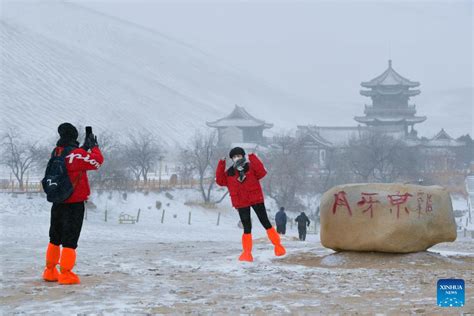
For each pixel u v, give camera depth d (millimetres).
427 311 7660
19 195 75562
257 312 7730
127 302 8305
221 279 10406
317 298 8680
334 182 122125
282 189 103625
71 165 9734
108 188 88312
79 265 12359
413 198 12469
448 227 12742
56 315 7488
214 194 103250
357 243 12477
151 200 90938
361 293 9047
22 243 20609
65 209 9805
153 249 17094
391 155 134375
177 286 9664
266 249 16781
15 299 8508
